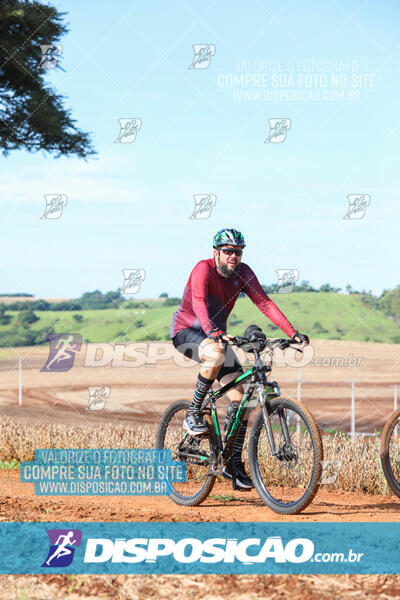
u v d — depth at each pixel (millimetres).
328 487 7832
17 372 40438
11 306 70062
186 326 6559
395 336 57500
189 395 27453
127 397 26344
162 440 6977
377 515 5898
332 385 32781
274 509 5895
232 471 6203
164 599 3807
